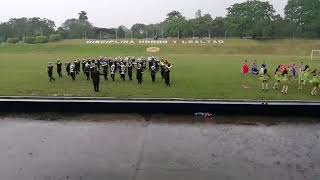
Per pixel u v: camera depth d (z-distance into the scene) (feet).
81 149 36.86
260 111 47.21
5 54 254.06
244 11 433.89
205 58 213.66
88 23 562.66
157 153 35.94
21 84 97.40
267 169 32.55
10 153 35.83
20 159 34.47
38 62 175.83
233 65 160.76
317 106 46.70
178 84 97.50
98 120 45.70
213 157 35.06
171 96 77.77
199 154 35.70
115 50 289.53
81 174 31.45
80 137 40.11
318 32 394.73
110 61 128.57
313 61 191.42
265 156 35.35
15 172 31.81
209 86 94.12
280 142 38.78
